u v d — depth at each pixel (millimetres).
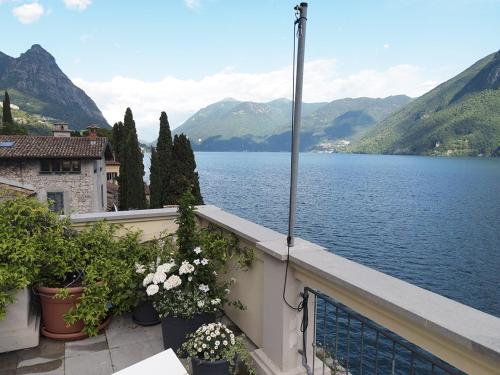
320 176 143875
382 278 2197
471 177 135750
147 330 3896
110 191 44344
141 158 34438
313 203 76375
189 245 3725
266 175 148875
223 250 3662
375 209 70375
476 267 37844
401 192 96562
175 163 30328
